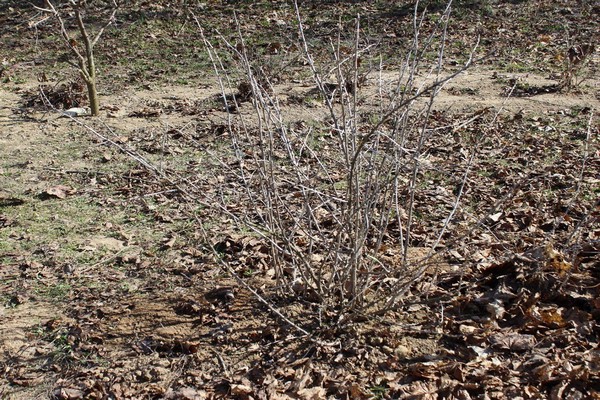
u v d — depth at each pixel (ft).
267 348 13.60
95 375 13.38
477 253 15.48
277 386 12.92
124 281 15.53
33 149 22.04
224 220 17.46
